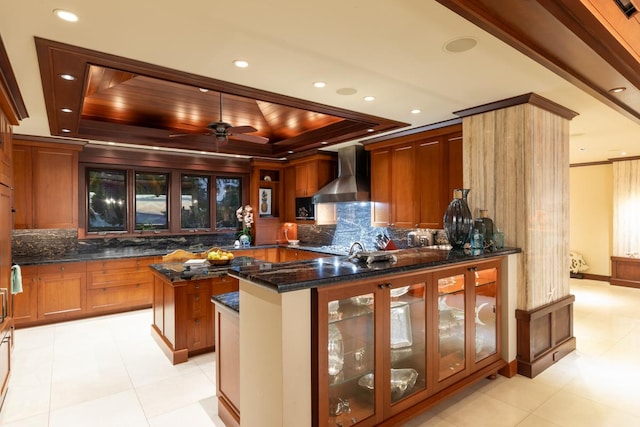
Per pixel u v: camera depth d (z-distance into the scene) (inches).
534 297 130.3
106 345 158.6
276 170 284.0
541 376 127.0
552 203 139.3
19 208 186.9
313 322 73.9
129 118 180.2
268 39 83.9
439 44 87.0
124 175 227.3
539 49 79.1
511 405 107.4
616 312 206.8
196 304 144.1
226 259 159.8
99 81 140.9
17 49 87.1
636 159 264.2
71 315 193.9
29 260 189.6
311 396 74.3
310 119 201.2
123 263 208.8
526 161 126.3
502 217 133.0
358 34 81.9
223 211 270.5
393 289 89.4
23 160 187.9
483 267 115.6
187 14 72.8
